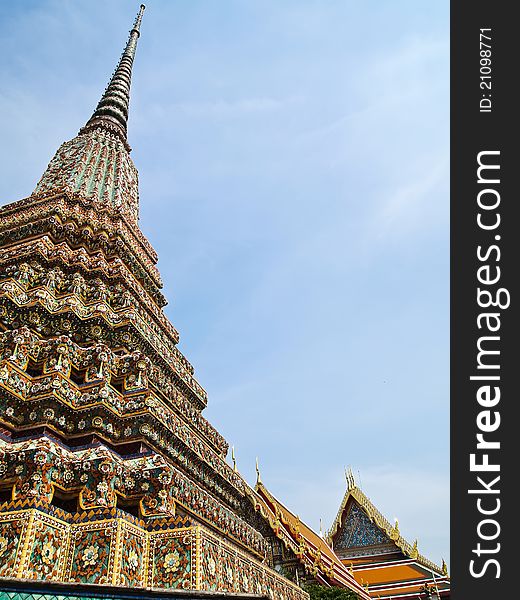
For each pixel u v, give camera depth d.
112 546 9.07
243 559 11.81
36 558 8.61
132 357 13.95
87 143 26.16
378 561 36.31
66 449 11.39
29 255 16.27
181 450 14.00
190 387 18.17
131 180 26.67
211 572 9.77
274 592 13.50
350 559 37.25
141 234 21.72
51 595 5.18
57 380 12.18
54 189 20.11
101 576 8.77
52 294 15.36
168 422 13.38
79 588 5.30
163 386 14.98
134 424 12.45
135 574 9.27
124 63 36.97
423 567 33.31
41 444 10.26
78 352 13.88
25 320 14.30
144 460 11.62
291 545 26.33
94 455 10.84
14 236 18.30
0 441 10.87
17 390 11.88
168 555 9.66
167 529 10.02
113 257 18.41
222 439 19.06
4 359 12.35
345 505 40.16
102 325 15.07
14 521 8.84
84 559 9.06
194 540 9.70
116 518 9.41
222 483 16.59
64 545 9.25
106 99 32.25
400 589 30.56
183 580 9.29
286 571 25.88
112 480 10.60
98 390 12.46
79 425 12.02
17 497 9.45
